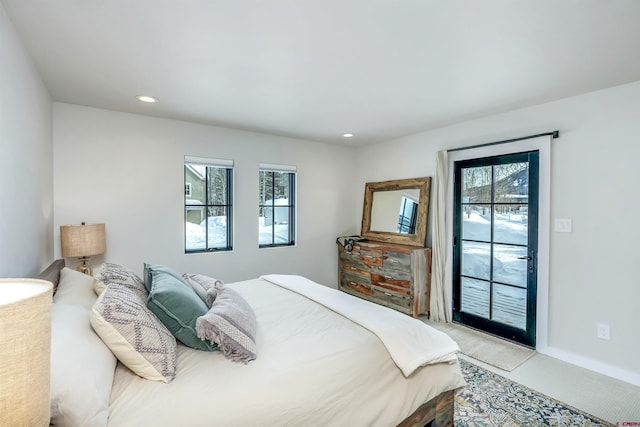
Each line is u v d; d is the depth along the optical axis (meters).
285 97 2.70
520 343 3.05
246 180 3.92
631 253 2.40
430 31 1.68
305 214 4.50
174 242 3.43
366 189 4.77
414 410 1.57
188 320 1.45
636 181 2.37
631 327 2.40
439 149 3.78
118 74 2.22
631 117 2.39
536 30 1.67
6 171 1.50
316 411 1.28
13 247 1.61
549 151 2.82
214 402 1.12
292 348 1.52
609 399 2.16
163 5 1.45
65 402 0.90
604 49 1.87
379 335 1.66
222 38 1.75
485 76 2.26
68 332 1.12
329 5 1.45
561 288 2.77
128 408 1.05
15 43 1.63
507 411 2.02
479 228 3.40
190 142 3.51
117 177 3.09
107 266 1.89
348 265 4.54
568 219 2.72
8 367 0.56
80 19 1.56
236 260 3.87
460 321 3.58
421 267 3.68
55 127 2.78
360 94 2.63
